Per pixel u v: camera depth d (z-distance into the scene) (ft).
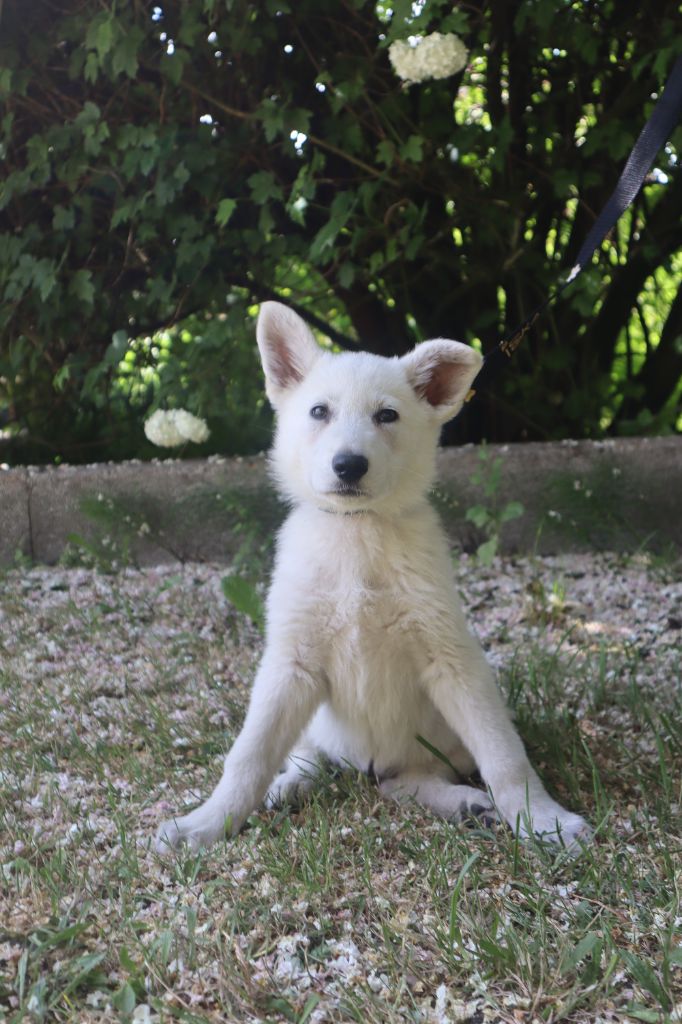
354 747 5.54
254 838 5.12
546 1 7.44
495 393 8.83
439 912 4.78
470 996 4.53
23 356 8.27
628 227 9.01
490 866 4.97
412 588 5.34
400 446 5.43
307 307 9.21
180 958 4.64
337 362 5.54
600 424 9.12
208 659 6.43
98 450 8.96
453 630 5.34
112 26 7.26
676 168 8.14
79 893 4.87
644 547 7.63
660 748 5.27
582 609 6.93
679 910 4.75
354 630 5.37
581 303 8.06
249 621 6.83
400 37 7.11
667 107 5.76
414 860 5.01
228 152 7.76
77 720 5.90
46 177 7.75
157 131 7.63
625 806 5.27
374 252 8.06
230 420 8.60
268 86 7.80
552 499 7.68
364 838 5.07
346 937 4.70
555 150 8.10
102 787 5.43
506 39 7.89
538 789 5.24
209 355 8.24
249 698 6.03
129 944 4.69
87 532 7.75
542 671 6.14
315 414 5.47
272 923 4.77
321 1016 4.49
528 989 4.53
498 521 7.39
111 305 8.16
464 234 8.32
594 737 5.68
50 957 4.67
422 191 8.07
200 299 8.11
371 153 7.88
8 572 7.50
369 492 5.28
